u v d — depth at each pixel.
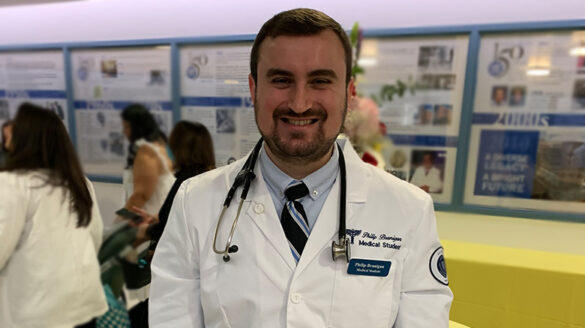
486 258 1.36
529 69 1.53
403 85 1.66
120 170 2.07
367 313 0.68
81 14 2.00
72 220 1.25
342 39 0.66
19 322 1.15
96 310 1.35
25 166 1.15
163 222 1.23
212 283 0.72
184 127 1.33
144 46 1.90
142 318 1.41
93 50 1.99
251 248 0.72
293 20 0.63
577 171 1.54
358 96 1.47
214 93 1.85
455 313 1.38
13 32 2.13
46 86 2.11
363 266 0.70
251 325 0.68
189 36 1.85
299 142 0.66
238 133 1.85
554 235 1.61
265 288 0.69
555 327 1.27
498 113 1.59
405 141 1.71
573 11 1.45
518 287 1.30
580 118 1.50
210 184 0.81
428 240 0.74
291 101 0.64
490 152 1.63
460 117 1.63
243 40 1.75
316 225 0.72
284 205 0.75
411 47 1.63
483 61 1.57
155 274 0.78
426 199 0.77
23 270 1.15
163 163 1.65
